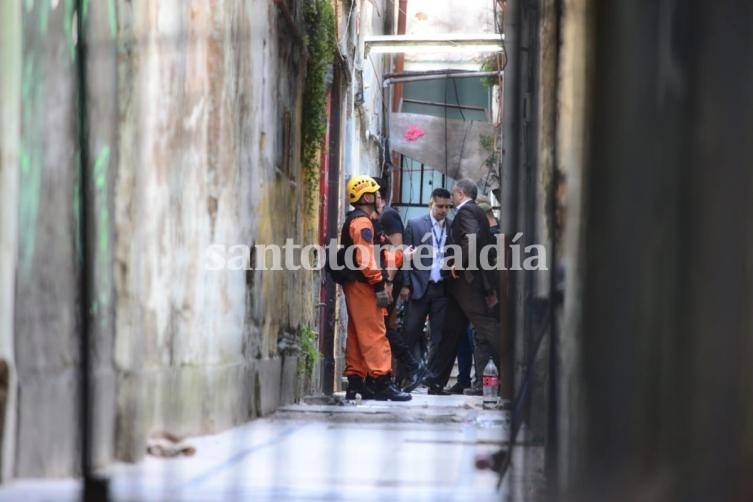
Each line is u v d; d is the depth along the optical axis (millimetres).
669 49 8734
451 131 59500
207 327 18438
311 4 31234
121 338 14500
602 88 9578
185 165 17922
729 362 8609
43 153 12711
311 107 32125
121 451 14359
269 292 24938
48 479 12508
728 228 8516
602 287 9508
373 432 19844
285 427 20641
